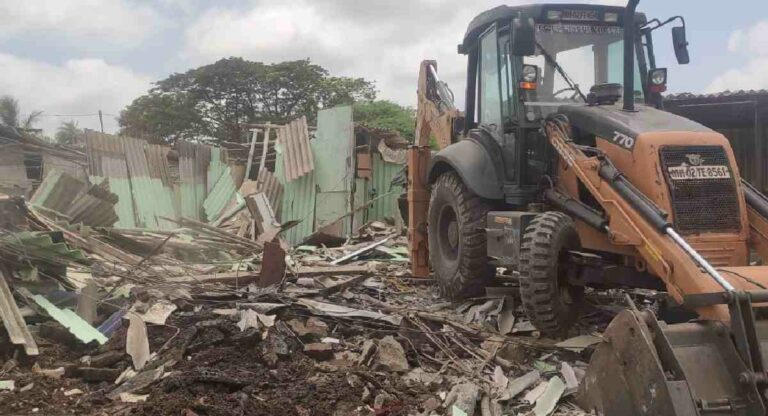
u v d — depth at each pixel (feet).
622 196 16.78
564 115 20.11
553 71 21.71
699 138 17.19
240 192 52.49
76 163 49.83
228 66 114.62
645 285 17.56
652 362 11.44
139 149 51.49
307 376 16.69
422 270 27.76
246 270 30.48
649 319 12.02
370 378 16.37
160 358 17.44
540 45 21.65
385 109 107.96
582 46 22.06
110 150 49.60
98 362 17.20
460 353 18.74
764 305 12.64
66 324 18.71
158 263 27.96
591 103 20.57
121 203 48.47
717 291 13.25
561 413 15.24
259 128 60.95
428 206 27.66
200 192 54.39
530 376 16.80
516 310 21.99
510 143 22.34
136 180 49.98
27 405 15.03
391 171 55.26
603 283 17.97
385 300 25.17
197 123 113.70
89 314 20.02
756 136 36.83
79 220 32.55
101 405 15.11
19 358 17.52
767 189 36.99
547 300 17.99
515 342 18.86
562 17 21.76
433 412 15.01
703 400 11.41
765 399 11.34
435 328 20.62
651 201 16.51
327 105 116.67
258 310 20.48
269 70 115.65
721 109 37.50
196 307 21.12
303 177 53.52
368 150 54.95
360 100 120.06
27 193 38.01
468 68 26.21
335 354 18.49
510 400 15.78
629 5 18.93
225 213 49.65
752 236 17.29
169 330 19.13
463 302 23.91
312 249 41.78
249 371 16.65
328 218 52.21
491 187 22.09
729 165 17.08
